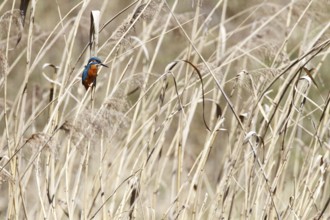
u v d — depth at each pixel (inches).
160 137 496.4
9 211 464.1
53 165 475.2
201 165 482.9
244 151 514.0
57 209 512.1
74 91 541.3
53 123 461.7
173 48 884.6
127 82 473.4
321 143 488.4
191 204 507.8
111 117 414.6
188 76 514.3
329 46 506.9
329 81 788.0
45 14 970.7
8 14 451.5
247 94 542.9
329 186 558.6
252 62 520.7
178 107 503.2
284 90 473.7
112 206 486.3
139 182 488.7
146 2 455.5
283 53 511.8
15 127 469.7
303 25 531.2
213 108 526.6
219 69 500.4
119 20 902.4
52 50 824.3
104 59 462.6
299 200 488.7
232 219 523.2
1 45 473.7
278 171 486.6
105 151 477.1
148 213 495.5
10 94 878.4
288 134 663.1
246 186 486.0
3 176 433.1
